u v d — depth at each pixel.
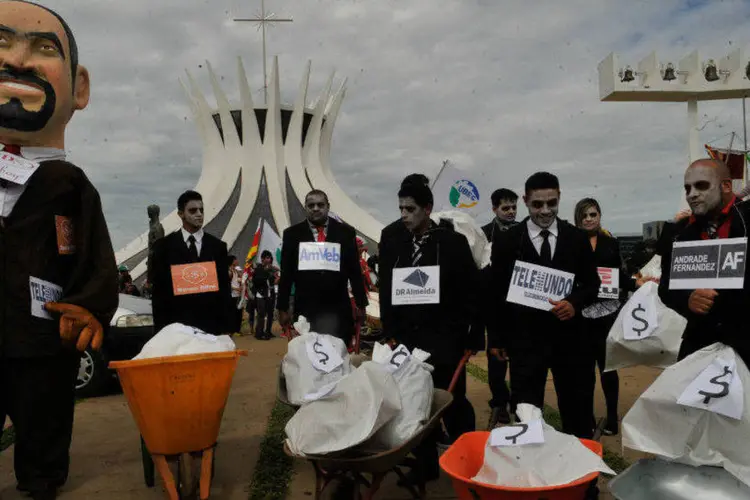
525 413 3.10
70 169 4.51
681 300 3.63
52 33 4.45
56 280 4.44
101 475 5.03
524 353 4.34
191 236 5.36
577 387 4.36
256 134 44.44
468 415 4.80
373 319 10.75
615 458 5.08
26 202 4.35
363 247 11.16
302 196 43.75
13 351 4.23
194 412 3.85
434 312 4.70
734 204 3.58
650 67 18.77
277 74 44.94
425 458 4.68
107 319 4.54
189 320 5.25
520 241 4.45
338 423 3.48
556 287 4.32
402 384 3.91
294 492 4.61
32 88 4.34
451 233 4.83
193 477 4.19
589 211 5.72
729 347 3.37
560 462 2.87
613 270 5.63
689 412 3.22
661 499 3.09
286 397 4.40
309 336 4.48
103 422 6.70
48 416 4.41
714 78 18.78
